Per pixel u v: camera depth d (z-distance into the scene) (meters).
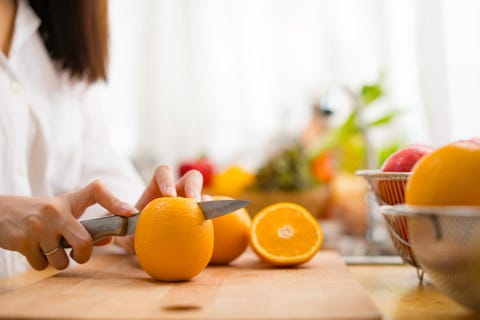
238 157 2.64
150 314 0.60
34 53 1.17
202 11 2.66
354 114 1.79
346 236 1.68
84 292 0.72
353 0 2.46
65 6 1.17
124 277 0.85
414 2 1.56
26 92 1.13
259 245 0.93
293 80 2.60
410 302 0.75
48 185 1.20
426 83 1.43
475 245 0.55
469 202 0.58
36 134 1.16
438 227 0.56
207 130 2.67
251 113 2.64
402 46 1.99
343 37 2.47
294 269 0.90
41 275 1.00
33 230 0.85
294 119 2.53
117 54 2.66
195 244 0.77
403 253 0.87
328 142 1.89
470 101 1.42
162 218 0.77
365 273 0.99
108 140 1.37
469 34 1.41
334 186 1.79
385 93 1.83
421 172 0.61
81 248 0.84
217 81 2.67
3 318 0.59
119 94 2.67
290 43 2.60
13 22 1.16
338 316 0.58
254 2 2.63
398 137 1.82
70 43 1.18
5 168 1.08
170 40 2.68
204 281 0.80
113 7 2.66
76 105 1.26
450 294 0.61
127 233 0.85
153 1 2.67
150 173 2.42
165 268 0.77
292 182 1.81
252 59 2.64
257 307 0.63
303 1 2.58
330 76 2.48
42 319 0.59
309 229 0.95
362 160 1.82
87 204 0.89
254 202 1.78
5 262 1.07
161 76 2.68
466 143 0.61
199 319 0.58
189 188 0.91
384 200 0.84
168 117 2.68
